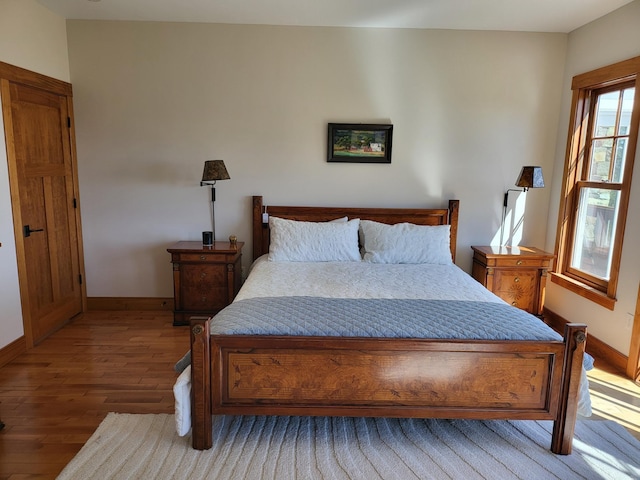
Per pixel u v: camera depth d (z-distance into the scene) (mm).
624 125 3242
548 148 4000
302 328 2088
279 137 3959
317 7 3352
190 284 3764
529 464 2066
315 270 3369
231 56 3830
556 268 3939
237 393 2082
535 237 4145
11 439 2223
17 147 3131
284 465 2031
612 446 2221
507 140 3990
